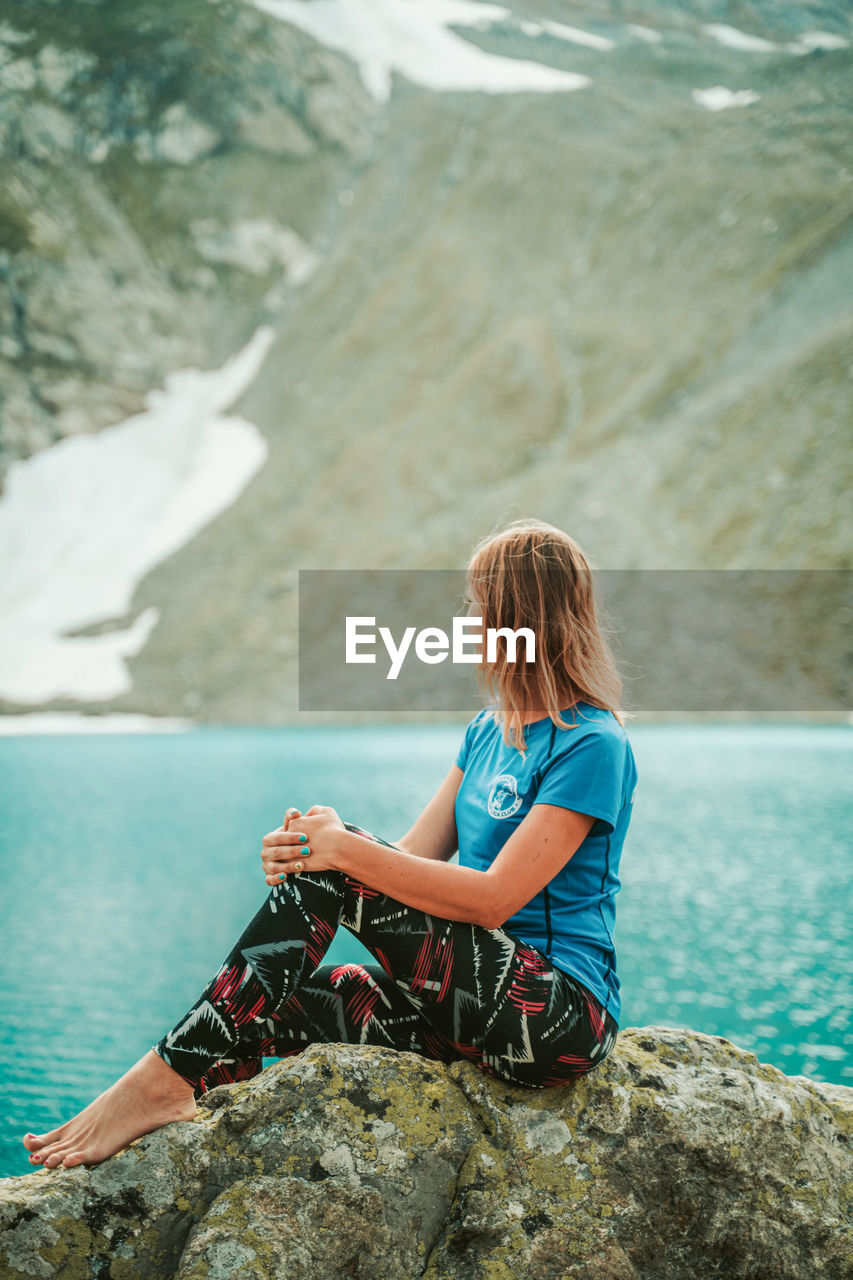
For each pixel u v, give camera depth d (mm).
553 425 61656
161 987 8156
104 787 23250
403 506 59906
